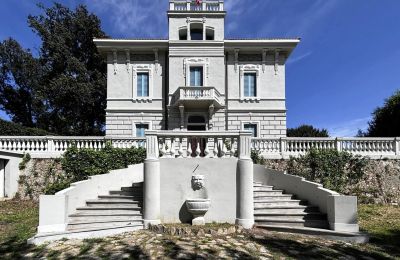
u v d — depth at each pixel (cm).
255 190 1234
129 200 1123
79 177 1609
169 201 1041
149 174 1031
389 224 1116
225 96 2483
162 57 2522
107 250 792
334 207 982
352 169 1644
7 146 1666
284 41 2442
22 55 3631
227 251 782
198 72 2458
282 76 2512
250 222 1020
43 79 3509
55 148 1709
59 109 3403
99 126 3578
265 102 2488
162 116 2461
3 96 3753
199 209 997
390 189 1602
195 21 2473
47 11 3394
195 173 1053
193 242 850
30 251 801
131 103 2467
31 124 3841
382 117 2759
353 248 845
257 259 736
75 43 3472
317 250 813
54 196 948
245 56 2536
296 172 1655
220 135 1073
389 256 789
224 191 1045
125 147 1745
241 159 1042
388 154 1667
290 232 985
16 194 1589
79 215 1019
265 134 2455
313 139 1734
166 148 1089
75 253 773
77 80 3183
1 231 1002
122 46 2452
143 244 834
